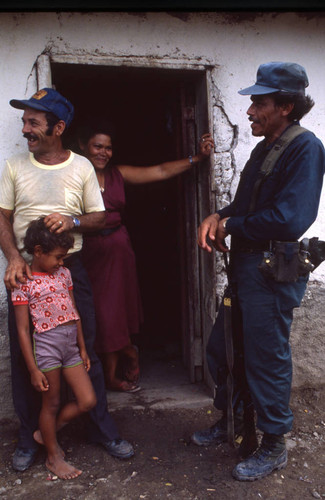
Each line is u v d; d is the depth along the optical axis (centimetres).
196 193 322
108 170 312
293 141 225
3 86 266
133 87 414
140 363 384
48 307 232
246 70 300
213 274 311
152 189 492
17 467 250
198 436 275
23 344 229
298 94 223
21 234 245
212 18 290
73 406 247
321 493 238
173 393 332
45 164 241
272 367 236
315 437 287
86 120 296
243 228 228
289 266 226
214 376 267
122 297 316
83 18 271
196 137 319
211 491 237
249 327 234
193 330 338
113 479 246
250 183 240
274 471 252
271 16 298
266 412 239
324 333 333
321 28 306
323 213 324
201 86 303
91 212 254
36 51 267
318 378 338
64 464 249
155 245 498
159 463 259
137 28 280
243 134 305
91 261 309
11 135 269
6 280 229
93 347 291
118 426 295
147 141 477
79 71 291
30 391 258
